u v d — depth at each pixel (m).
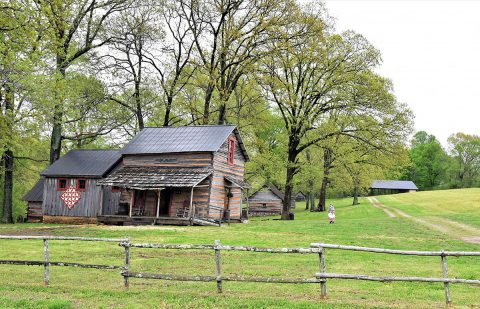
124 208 36.75
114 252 20.03
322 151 61.38
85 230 28.56
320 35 42.81
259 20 42.38
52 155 42.81
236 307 10.98
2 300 11.37
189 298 11.88
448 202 68.12
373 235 27.56
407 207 66.19
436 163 128.12
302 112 47.41
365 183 63.22
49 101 27.16
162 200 37.12
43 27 27.83
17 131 27.23
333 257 19.38
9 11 26.08
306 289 13.39
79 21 39.53
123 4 43.22
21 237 13.91
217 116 53.81
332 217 37.94
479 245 23.44
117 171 36.88
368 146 46.44
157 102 48.53
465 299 12.55
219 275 12.51
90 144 59.66
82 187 38.06
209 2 44.22
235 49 47.47
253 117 51.47
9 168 41.84
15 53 26.39
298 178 61.25
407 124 43.59
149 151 37.06
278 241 24.19
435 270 16.83
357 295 12.68
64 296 12.16
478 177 123.50
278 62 45.09
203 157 35.94
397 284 14.57
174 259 18.36
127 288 13.12
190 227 31.20
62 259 18.19
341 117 47.91
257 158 51.44
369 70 44.47
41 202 45.78
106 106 46.75
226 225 34.81
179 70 47.34
